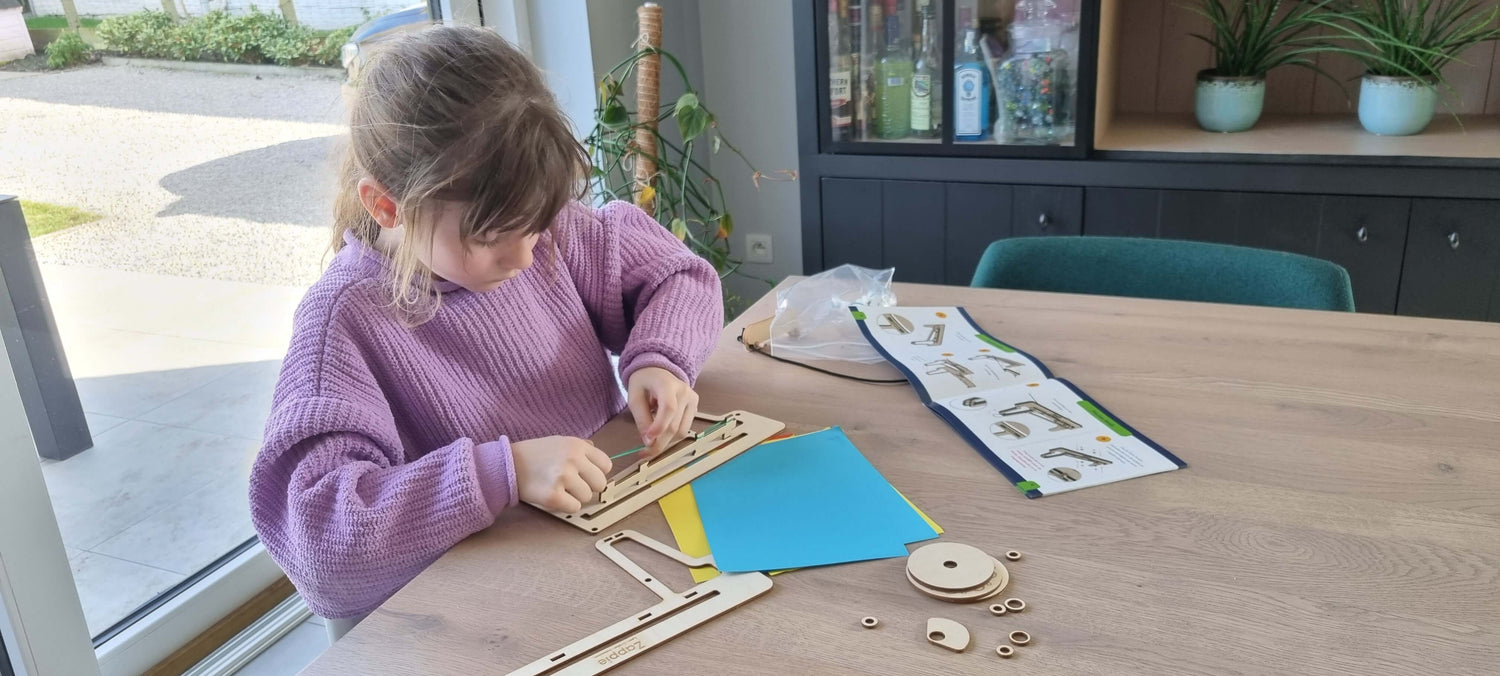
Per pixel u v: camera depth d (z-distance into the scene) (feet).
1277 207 6.63
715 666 2.21
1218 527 2.64
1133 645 2.21
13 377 4.06
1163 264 4.87
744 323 4.28
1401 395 3.35
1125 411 3.33
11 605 4.17
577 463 2.82
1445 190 6.23
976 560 2.50
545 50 7.56
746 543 2.64
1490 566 2.43
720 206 9.59
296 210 6.23
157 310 5.47
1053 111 7.00
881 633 2.29
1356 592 2.35
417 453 3.23
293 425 2.70
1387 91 6.73
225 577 5.45
